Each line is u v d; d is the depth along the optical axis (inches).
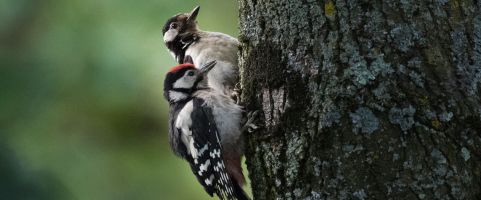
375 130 337.7
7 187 678.5
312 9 354.3
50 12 729.0
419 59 338.6
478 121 338.6
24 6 732.0
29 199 684.7
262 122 375.6
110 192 747.4
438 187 332.2
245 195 445.7
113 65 692.7
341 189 341.4
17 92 720.3
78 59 708.0
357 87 341.1
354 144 340.5
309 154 350.6
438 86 337.1
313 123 350.3
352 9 345.7
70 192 723.4
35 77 719.7
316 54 352.2
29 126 724.0
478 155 337.4
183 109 460.8
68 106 724.7
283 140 363.3
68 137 736.3
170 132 484.7
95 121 741.9
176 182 746.8
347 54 344.8
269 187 369.7
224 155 436.5
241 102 405.4
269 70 371.6
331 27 349.1
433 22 341.1
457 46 341.7
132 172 759.7
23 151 705.0
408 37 339.9
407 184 332.8
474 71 341.7
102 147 760.3
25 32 732.0
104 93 707.4
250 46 384.8
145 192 751.7
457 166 333.7
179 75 480.7
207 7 723.4
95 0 711.7
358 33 343.9
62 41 714.8
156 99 705.6
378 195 335.3
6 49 730.2
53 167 722.8
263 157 373.4
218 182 441.4
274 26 369.4
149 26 692.7
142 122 746.2
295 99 357.7
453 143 335.3
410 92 336.8
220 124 436.8
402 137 335.6
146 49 690.8
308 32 355.3
